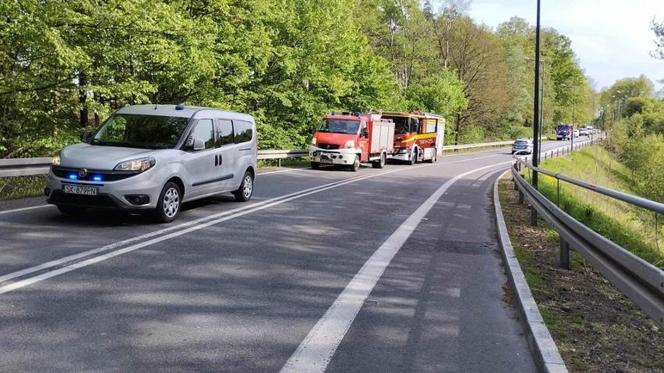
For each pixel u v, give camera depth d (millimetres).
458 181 23781
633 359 4512
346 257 8031
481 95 70375
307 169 25328
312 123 32094
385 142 29922
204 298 5789
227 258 7527
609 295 6641
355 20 50250
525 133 90375
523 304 5707
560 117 121188
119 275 6441
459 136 72500
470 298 6324
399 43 62094
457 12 70312
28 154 17703
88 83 16547
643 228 12234
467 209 14516
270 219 10828
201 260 7336
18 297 5516
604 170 58125
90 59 15047
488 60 70438
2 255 7043
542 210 9617
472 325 5402
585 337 4965
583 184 6539
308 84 32812
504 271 7770
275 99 29266
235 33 23422
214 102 21922
